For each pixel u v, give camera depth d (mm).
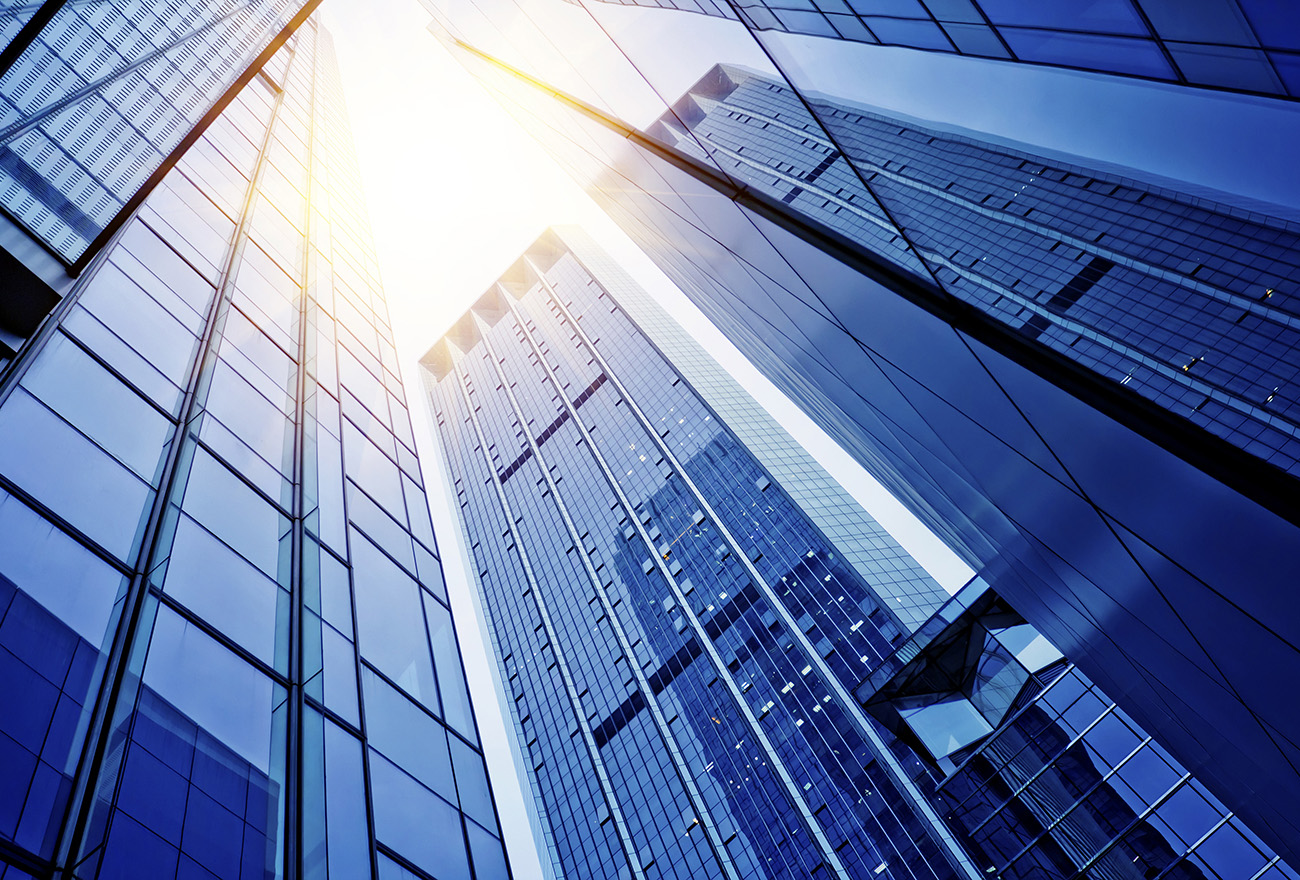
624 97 18766
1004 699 38562
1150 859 32438
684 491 149625
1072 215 6547
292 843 7406
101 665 6953
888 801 97000
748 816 106750
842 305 13914
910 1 7672
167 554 8555
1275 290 5020
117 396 9711
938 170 8445
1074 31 5906
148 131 10891
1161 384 6312
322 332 18547
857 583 118062
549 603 154500
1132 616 11133
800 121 12602
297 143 29000
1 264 9234
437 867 9250
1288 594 6633
